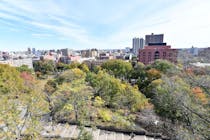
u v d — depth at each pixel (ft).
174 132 30.37
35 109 14.69
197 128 21.89
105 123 25.50
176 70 72.43
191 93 34.17
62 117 23.52
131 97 47.50
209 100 29.37
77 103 28.48
